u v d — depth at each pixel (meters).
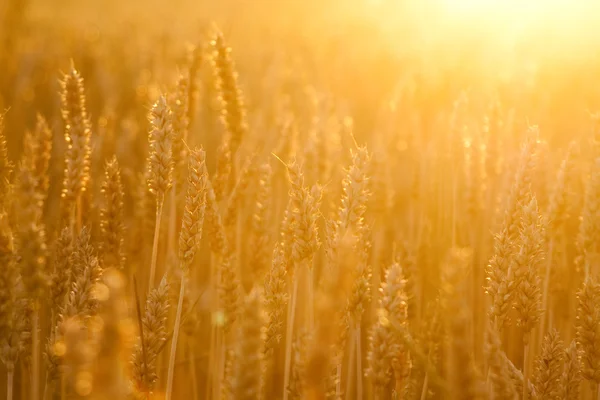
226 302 2.57
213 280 3.09
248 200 3.67
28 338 2.10
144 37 9.84
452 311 1.38
